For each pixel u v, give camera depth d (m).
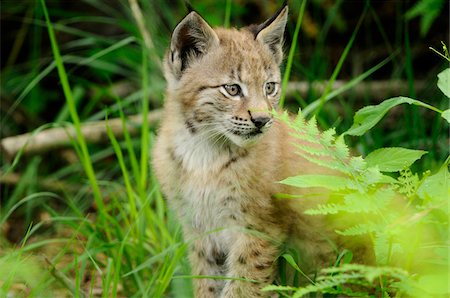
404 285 6.96
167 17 16.98
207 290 10.28
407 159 7.92
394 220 7.36
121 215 12.48
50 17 18.05
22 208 14.50
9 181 14.56
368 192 7.71
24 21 16.88
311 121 7.99
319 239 9.80
